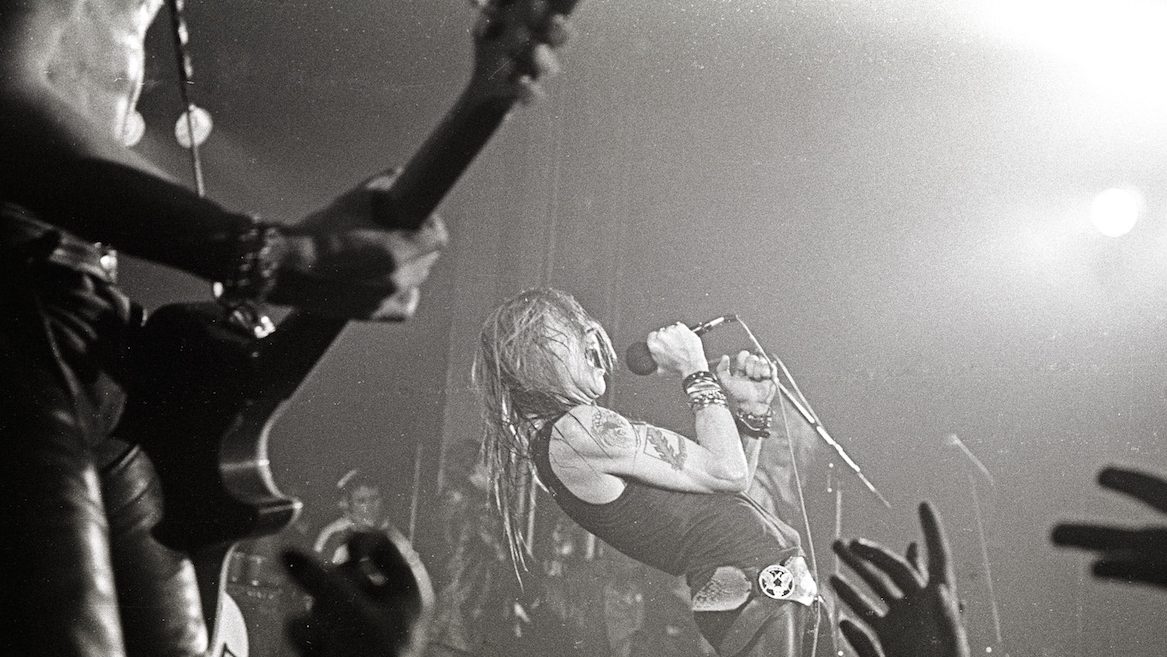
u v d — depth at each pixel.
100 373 1.60
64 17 1.51
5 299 1.49
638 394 5.83
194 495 1.57
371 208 1.29
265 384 1.56
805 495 5.90
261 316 1.66
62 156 1.31
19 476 1.36
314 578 1.17
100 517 1.40
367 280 1.30
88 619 1.31
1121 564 1.02
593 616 6.27
